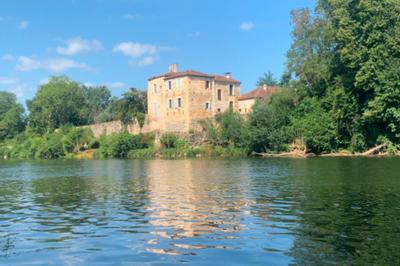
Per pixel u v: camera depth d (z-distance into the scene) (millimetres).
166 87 83812
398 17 50594
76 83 122812
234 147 69062
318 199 19188
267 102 70562
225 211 16875
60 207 19016
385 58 51125
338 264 9922
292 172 33781
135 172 38938
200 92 81250
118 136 81375
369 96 54875
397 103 51531
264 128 63656
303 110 65000
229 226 14094
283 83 75812
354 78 54438
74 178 34469
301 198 19719
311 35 66562
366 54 51719
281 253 10883
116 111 91875
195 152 70188
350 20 52031
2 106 142000
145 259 10664
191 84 80188
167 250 11406
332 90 60562
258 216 15656
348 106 56062
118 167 47750
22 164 64812
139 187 26141
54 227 14625
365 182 24875
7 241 12734
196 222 14852
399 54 51594
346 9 53094
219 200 19844
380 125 56469
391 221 14188
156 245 11914
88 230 13992
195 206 18250
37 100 117438
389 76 49969
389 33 51438
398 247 11156
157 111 86062
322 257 10469
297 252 10930
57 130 108875
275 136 63562
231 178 30406
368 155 54656
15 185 29891
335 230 13125
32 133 117062
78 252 11422
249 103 87875
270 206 17781
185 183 27703
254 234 12875
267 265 10031
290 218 15133
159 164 51125
